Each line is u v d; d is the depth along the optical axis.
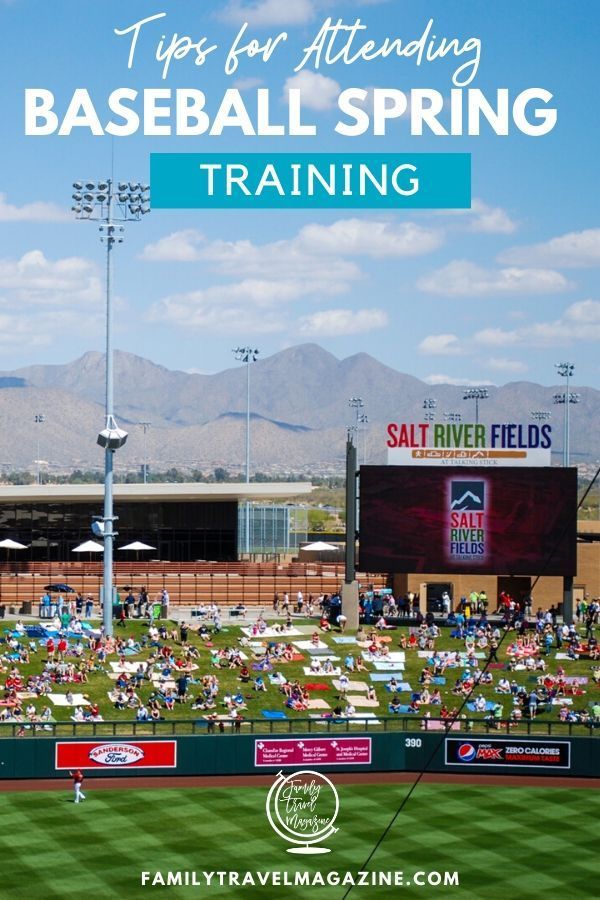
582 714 88.75
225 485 136.25
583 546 119.44
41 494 131.62
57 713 85.38
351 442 107.38
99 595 116.25
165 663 94.38
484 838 66.56
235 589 121.06
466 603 112.06
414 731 79.62
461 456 105.56
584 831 68.06
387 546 105.75
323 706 90.31
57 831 66.31
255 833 66.69
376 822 69.12
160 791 74.56
